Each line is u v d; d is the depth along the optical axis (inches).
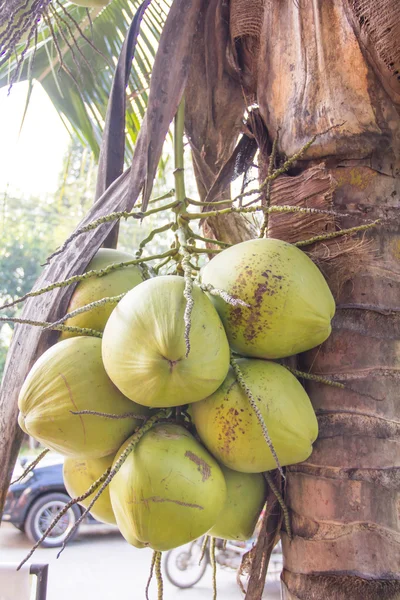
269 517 59.4
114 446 54.3
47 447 57.2
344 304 59.3
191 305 44.8
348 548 53.8
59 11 113.8
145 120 67.4
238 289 54.4
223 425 51.9
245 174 83.2
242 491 57.5
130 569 302.0
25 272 525.7
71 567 302.5
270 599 233.5
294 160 62.9
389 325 57.9
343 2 61.3
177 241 65.1
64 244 58.4
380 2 57.2
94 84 118.4
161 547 50.3
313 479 56.5
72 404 52.7
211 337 49.4
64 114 123.1
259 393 52.3
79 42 116.2
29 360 64.1
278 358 57.5
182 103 69.4
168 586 277.0
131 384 49.3
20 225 515.5
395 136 60.4
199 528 49.9
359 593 51.8
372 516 53.8
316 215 61.2
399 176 61.2
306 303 53.8
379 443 55.2
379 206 60.6
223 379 51.0
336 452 56.1
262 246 56.5
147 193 67.3
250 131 73.9
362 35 59.8
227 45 79.1
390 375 56.8
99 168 77.6
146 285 51.8
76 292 63.2
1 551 321.1
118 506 51.4
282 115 65.9
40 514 331.6
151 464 49.5
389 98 60.0
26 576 71.0
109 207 69.4
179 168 66.5
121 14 114.5
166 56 68.5
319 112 62.1
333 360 58.4
